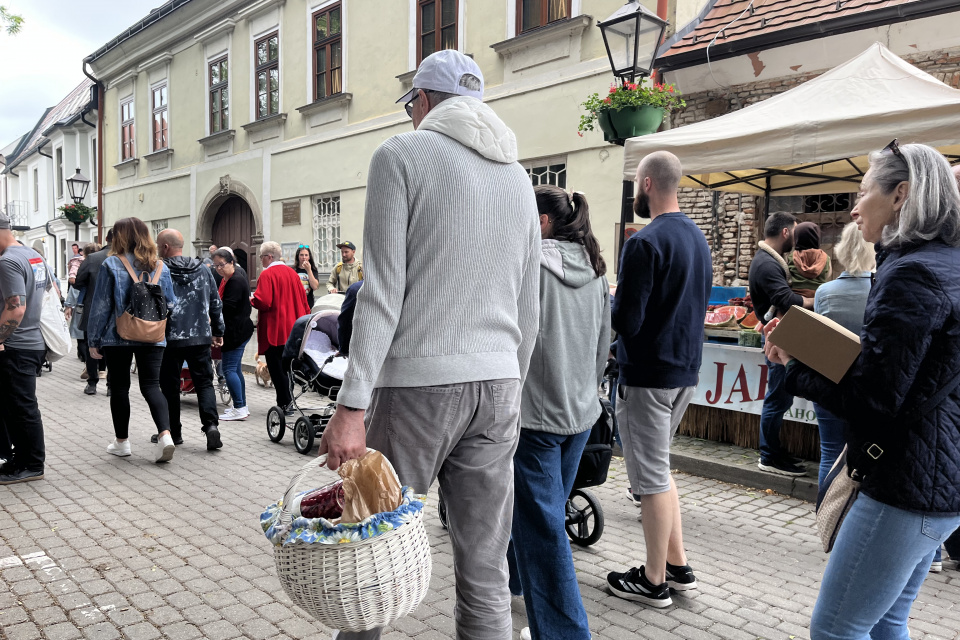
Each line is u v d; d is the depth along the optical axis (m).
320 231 13.91
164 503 4.55
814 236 5.07
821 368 1.77
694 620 3.07
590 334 2.66
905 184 1.73
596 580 3.47
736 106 7.98
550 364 2.53
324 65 13.44
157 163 19.06
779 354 1.93
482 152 1.96
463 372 1.87
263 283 7.01
